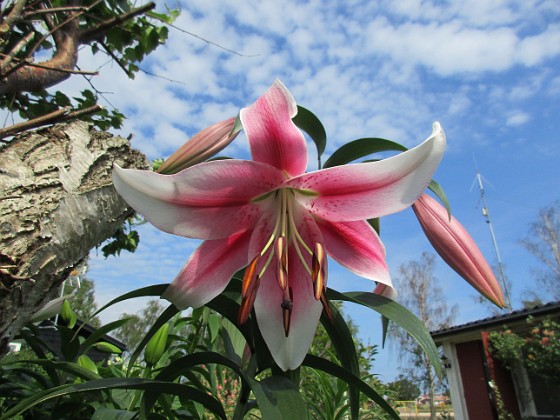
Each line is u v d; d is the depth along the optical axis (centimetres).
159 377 19
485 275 22
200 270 20
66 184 22
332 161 23
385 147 22
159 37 63
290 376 20
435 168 19
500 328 185
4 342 20
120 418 20
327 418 40
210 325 36
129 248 76
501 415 176
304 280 22
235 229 21
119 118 65
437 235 23
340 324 21
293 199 22
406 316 19
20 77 42
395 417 19
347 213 22
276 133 19
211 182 19
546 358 156
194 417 30
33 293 20
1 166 21
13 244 19
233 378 52
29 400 17
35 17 38
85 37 50
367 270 21
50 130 24
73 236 22
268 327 20
